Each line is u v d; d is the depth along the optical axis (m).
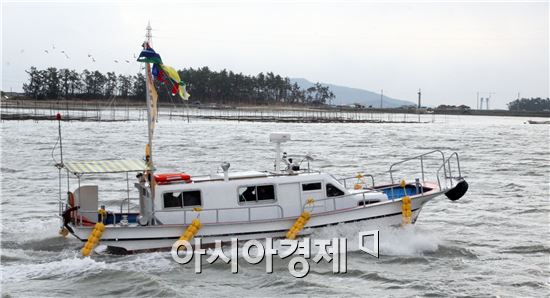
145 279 19.20
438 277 20.14
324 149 66.19
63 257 21.39
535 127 146.75
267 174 22.14
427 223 27.98
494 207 31.72
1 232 24.66
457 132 111.00
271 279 19.67
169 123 121.19
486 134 105.12
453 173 45.66
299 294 18.56
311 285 19.22
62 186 37.19
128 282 19.08
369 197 22.72
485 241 24.75
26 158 53.22
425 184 25.22
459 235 25.75
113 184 37.47
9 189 36.22
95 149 62.41
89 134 83.56
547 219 29.02
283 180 21.70
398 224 22.55
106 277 19.45
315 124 133.00
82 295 18.25
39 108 165.25
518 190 37.28
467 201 33.31
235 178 21.66
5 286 18.78
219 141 74.50
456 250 22.97
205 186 21.16
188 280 19.50
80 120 121.00
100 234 20.22
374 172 45.50
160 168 47.72
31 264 20.62
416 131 111.88
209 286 19.08
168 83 21.72
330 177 22.25
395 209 22.39
